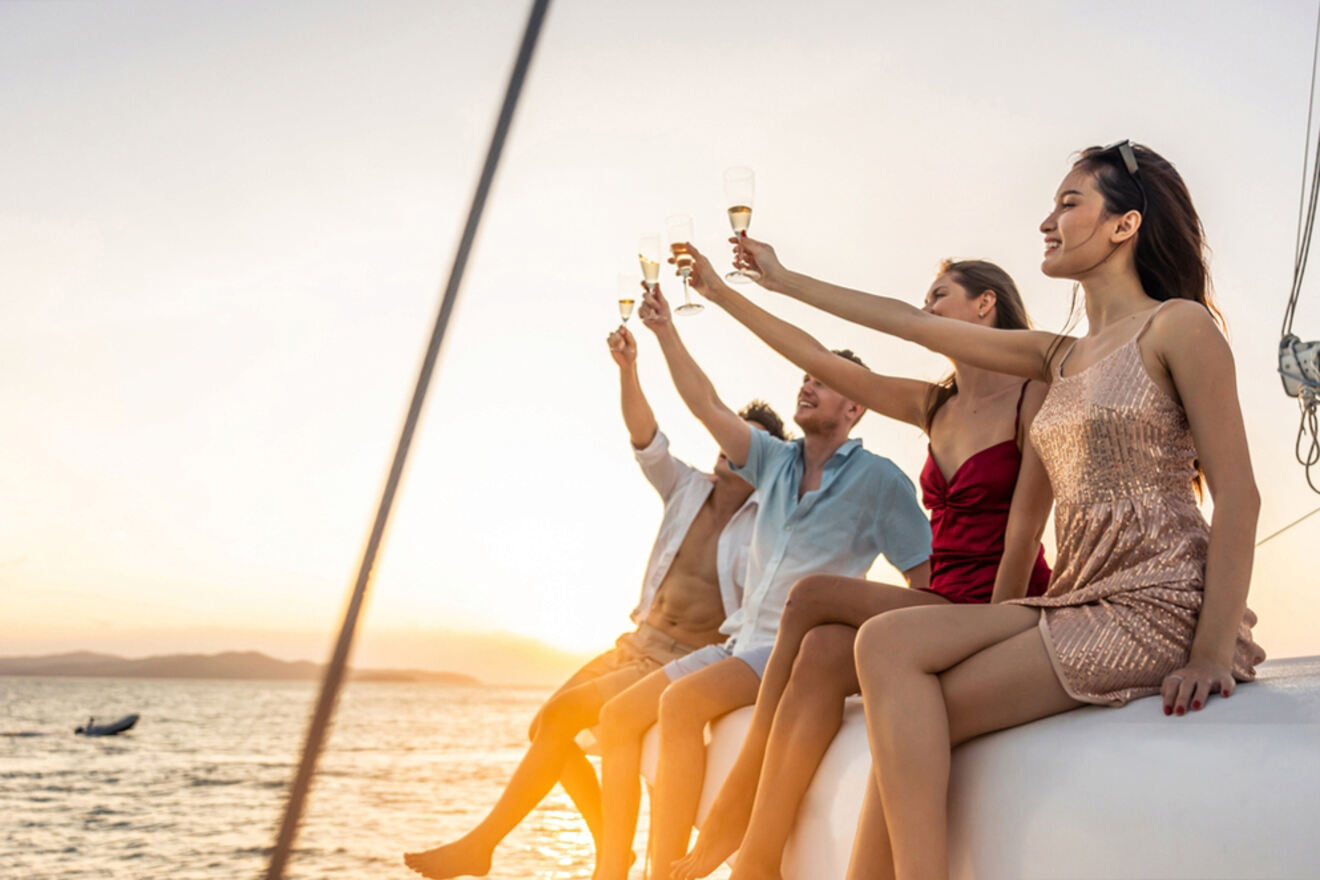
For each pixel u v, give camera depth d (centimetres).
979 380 202
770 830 170
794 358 230
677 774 219
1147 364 140
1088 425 143
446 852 269
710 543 304
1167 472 139
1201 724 112
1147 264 153
